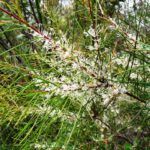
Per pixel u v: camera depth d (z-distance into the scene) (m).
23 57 0.57
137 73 0.56
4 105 0.57
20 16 0.50
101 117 0.60
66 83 0.52
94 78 0.53
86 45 0.56
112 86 0.54
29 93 0.53
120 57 0.56
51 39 0.52
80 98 0.53
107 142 0.64
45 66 0.58
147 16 0.56
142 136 0.64
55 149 0.60
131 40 0.54
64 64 0.52
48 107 0.54
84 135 0.62
